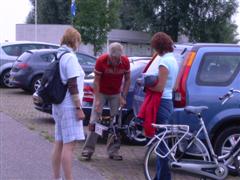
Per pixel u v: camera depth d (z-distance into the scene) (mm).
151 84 5133
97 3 24234
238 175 5422
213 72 5984
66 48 5098
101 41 24703
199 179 5656
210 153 5195
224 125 6047
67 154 5059
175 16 41219
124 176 5910
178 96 5863
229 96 5555
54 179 5301
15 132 8523
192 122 5824
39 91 5055
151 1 41719
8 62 15766
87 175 5910
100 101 6594
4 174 5859
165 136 5109
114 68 6480
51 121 9820
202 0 41156
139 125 6211
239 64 6051
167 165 5125
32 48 15984
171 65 5164
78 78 5078
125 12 43500
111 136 6742
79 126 5078
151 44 5227
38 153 6977
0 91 15141
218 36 42125
